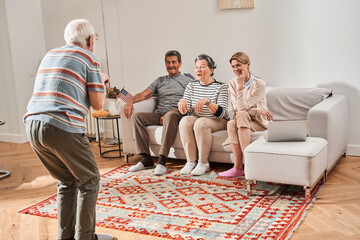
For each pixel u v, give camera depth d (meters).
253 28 4.36
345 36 4.00
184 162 4.21
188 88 4.01
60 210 2.38
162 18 4.82
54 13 5.55
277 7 4.22
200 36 4.64
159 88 4.35
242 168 3.66
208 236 2.54
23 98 5.50
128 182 3.65
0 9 5.28
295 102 3.92
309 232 2.55
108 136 5.48
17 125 5.51
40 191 3.57
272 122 3.22
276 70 4.33
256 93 3.62
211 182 3.53
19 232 2.74
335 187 3.29
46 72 2.28
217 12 4.51
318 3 4.05
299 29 4.17
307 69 4.20
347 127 4.07
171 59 4.25
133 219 2.86
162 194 3.32
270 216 2.79
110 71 5.29
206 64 3.83
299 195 3.16
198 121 3.72
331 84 4.13
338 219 2.71
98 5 5.22
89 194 2.30
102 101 2.37
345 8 3.96
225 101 3.79
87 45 2.43
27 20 5.49
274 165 3.04
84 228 2.30
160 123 4.10
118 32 5.14
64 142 2.20
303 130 3.18
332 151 3.49
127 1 5.00
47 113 2.19
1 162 4.57
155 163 4.23
